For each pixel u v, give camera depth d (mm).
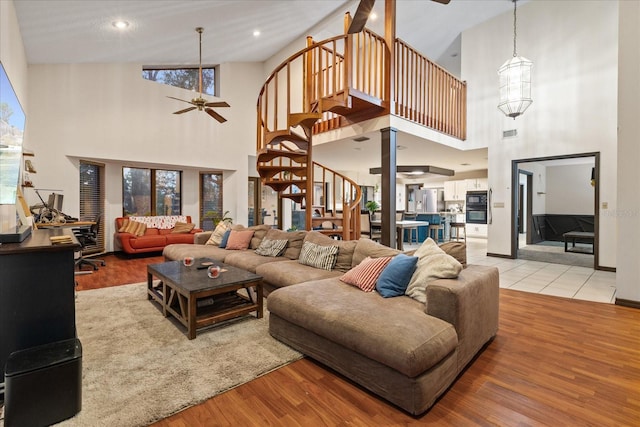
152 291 3578
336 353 2047
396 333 1746
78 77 5973
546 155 5676
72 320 1949
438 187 11133
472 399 1796
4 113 2434
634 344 2490
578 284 4348
